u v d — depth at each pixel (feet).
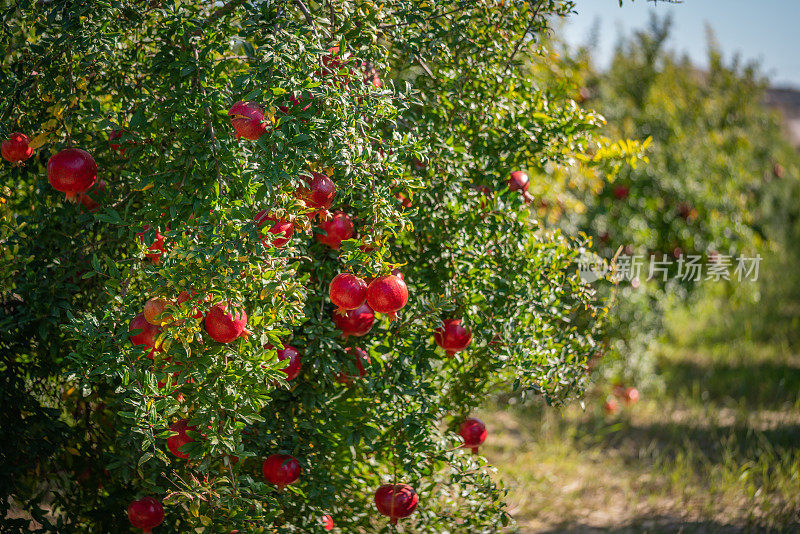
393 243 8.70
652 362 23.91
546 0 9.07
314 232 7.82
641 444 18.60
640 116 23.53
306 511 8.73
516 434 18.95
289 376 7.52
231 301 5.86
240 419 7.15
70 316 6.73
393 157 7.01
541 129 9.75
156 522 7.51
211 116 6.84
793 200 37.14
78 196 8.04
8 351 8.53
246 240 6.01
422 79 9.31
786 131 43.06
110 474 9.04
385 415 8.64
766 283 35.78
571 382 9.37
